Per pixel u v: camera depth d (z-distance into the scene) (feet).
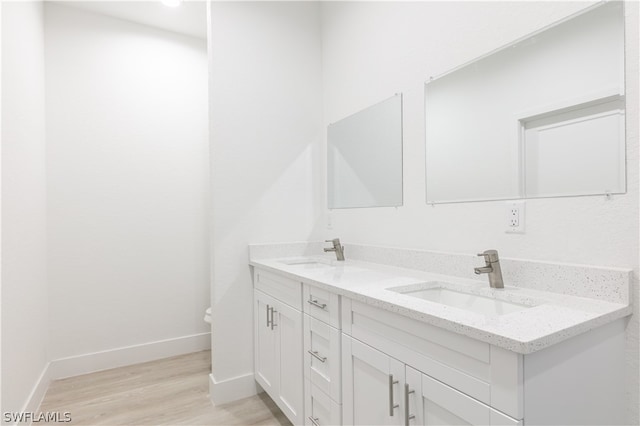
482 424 2.62
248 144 7.17
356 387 4.07
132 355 8.62
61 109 7.95
